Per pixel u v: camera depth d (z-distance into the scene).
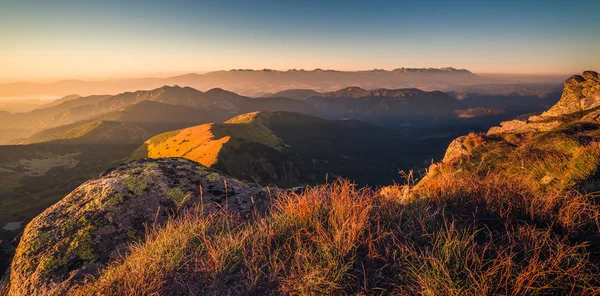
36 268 4.19
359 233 3.26
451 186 4.67
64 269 4.18
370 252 3.14
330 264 2.96
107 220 5.08
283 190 6.64
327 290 2.77
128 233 5.00
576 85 17.41
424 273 2.78
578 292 2.52
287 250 3.39
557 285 2.56
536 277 2.62
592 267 2.68
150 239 3.90
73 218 5.06
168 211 5.70
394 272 2.98
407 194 5.50
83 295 3.17
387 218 3.84
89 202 5.43
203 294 2.99
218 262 3.21
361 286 2.84
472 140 13.71
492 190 4.39
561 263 2.75
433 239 3.25
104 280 3.25
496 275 2.68
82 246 4.54
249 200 6.23
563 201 3.85
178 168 6.95
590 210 3.50
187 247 3.62
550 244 2.99
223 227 4.09
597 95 15.66
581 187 5.19
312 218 3.84
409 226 3.59
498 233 3.38
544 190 5.64
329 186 4.55
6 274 4.50
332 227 3.56
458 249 2.89
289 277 2.99
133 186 5.93
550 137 11.41
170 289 3.03
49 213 5.23
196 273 3.20
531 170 7.49
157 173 6.51
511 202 3.98
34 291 3.89
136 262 3.39
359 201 4.00
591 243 3.08
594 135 10.27
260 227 3.84
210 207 5.89
